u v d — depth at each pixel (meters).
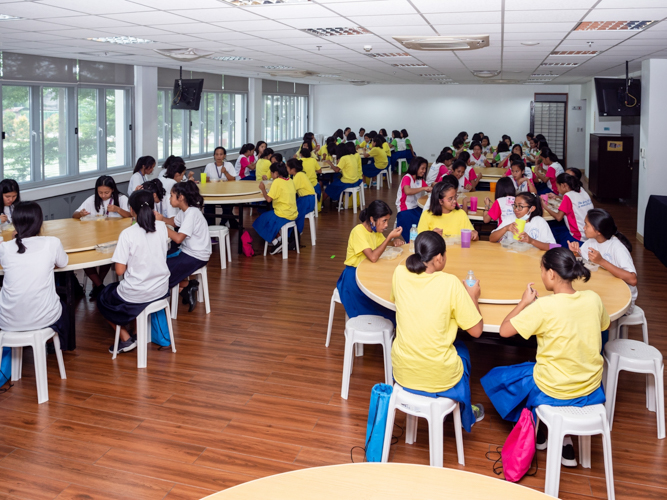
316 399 3.95
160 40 6.64
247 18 5.05
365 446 3.27
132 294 4.33
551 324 2.82
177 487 2.99
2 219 5.27
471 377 4.22
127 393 4.00
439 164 8.02
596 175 12.41
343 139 14.94
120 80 10.42
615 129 15.07
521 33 5.85
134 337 4.74
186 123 13.01
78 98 9.71
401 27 5.51
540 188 9.63
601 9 4.54
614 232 4.00
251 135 15.66
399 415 3.78
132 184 7.29
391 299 3.49
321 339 4.99
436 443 2.96
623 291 3.61
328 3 4.36
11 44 7.11
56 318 3.96
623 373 4.36
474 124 19.03
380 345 4.89
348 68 10.98
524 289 3.64
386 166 13.94
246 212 10.77
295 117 19.16
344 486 1.67
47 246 3.89
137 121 11.02
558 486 2.79
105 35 6.20
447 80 15.32
